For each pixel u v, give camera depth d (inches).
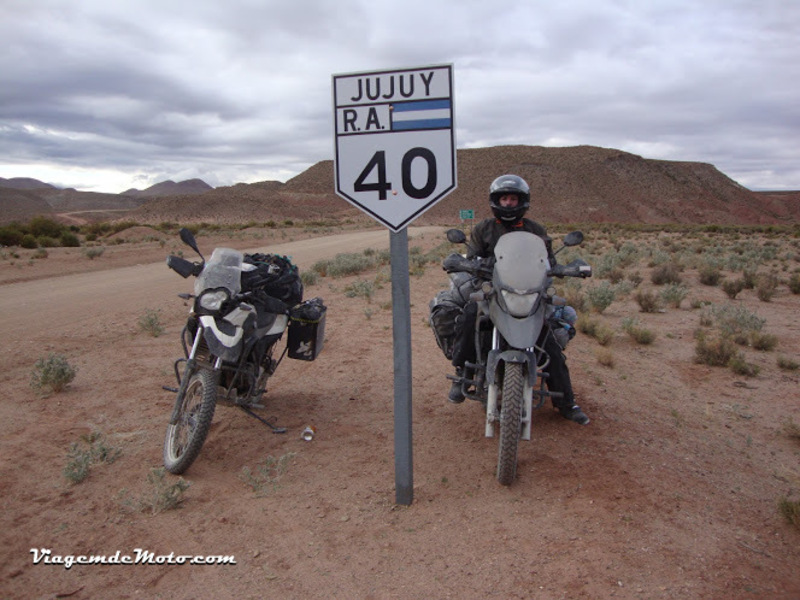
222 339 175.6
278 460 188.1
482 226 206.2
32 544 142.1
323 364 301.9
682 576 129.6
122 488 169.6
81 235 1943.9
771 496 170.4
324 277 701.9
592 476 177.3
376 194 150.6
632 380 280.5
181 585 128.0
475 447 201.0
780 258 968.9
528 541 143.2
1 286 629.6
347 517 155.3
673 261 842.8
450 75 144.9
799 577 131.1
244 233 1803.6
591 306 463.5
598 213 6845.5
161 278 713.0
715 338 331.3
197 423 170.9
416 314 434.9
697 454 197.5
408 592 125.2
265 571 132.6
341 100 149.3
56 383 252.8
